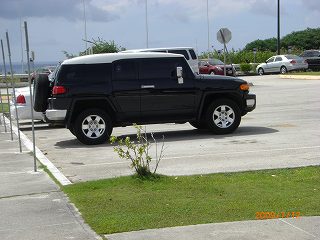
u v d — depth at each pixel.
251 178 7.87
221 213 6.16
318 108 18.02
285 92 25.28
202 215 6.11
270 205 6.40
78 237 5.60
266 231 5.53
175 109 12.64
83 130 12.27
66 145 12.64
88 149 11.76
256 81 35.12
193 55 23.55
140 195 7.07
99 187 7.66
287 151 10.16
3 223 6.25
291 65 42.25
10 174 9.27
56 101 12.12
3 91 30.53
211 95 12.86
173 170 8.84
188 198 6.83
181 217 6.06
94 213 6.38
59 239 5.57
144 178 7.90
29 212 6.66
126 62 12.42
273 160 9.34
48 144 13.06
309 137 11.75
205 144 11.59
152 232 5.61
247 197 6.79
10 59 12.67
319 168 8.40
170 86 12.55
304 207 6.30
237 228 5.64
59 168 9.70
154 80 12.49
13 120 17.80
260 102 21.30
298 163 8.95
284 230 5.55
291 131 12.88
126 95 12.34
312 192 6.95
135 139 13.03
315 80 32.72
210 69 36.78
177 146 11.50
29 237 5.70
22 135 15.34
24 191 7.84
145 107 12.48
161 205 6.55
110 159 10.31
